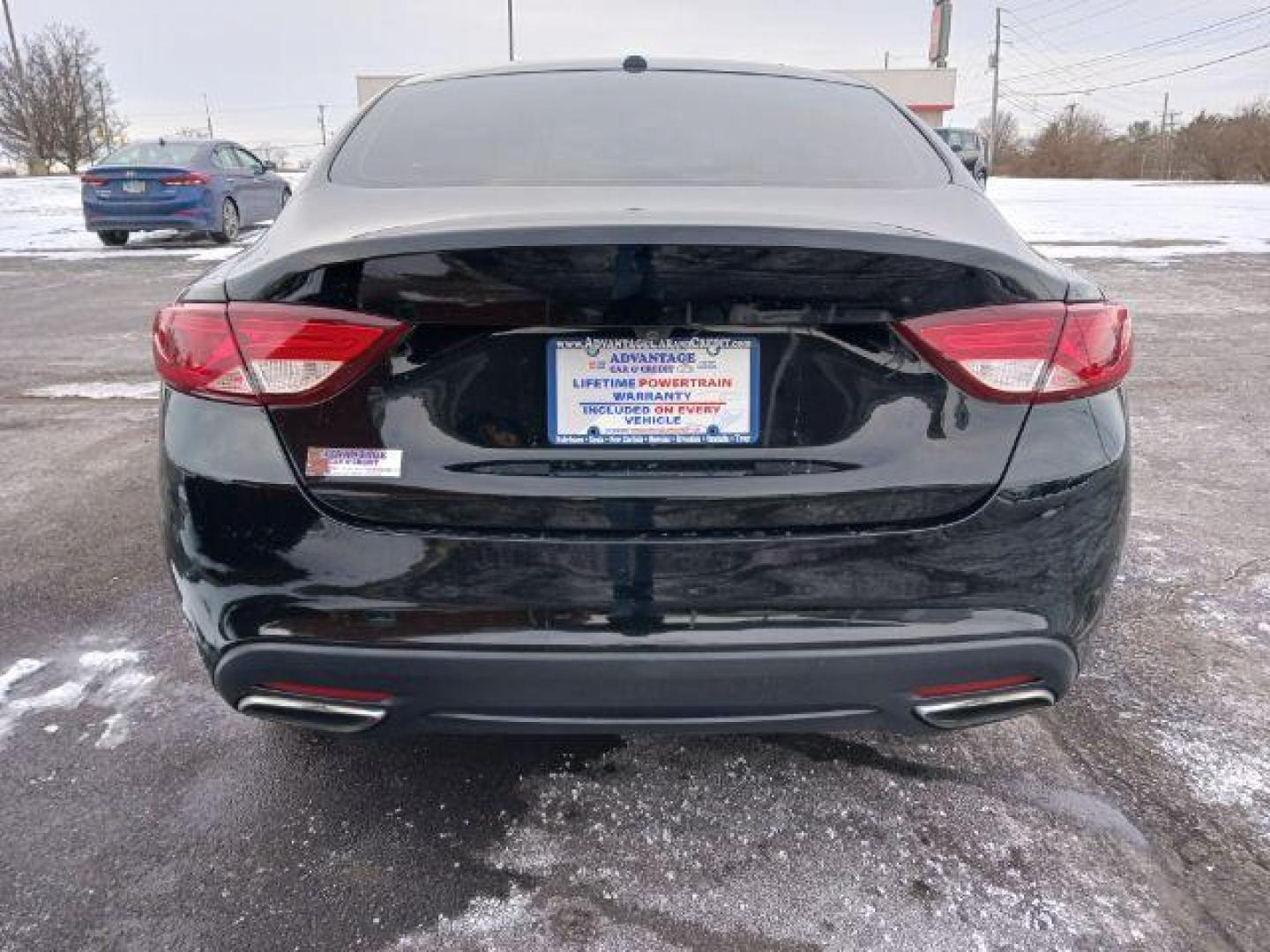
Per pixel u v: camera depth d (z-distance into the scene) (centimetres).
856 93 256
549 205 180
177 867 190
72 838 197
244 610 167
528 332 158
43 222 1653
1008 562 167
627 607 162
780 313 157
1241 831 198
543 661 162
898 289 159
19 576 315
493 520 162
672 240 152
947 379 163
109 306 855
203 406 168
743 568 162
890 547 163
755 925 175
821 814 204
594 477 162
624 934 173
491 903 181
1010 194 2314
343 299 159
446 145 218
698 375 160
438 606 163
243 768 220
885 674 165
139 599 300
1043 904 180
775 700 166
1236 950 170
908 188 205
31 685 252
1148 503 377
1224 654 265
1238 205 1870
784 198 189
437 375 160
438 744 228
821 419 162
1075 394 169
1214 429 473
